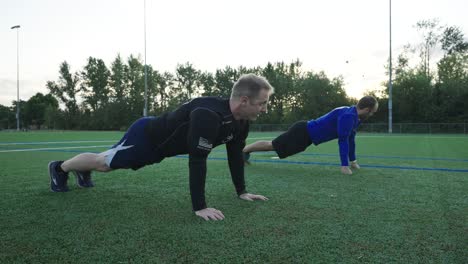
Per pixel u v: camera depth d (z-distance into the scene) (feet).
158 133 7.57
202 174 6.94
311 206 7.71
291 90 155.74
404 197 8.68
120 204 7.96
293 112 145.89
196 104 7.27
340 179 11.73
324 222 6.41
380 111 117.08
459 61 126.11
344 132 13.14
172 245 5.21
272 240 5.41
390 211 7.23
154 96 182.09
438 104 109.60
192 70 188.65
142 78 176.55
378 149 28.99
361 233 5.75
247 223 6.37
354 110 13.53
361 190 9.66
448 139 50.75
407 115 113.80
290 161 17.98
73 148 28.96
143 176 12.33
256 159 19.04
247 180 11.50
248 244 5.24
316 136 13.73
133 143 7.83
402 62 127.85
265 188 10.01
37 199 8.46
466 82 108.58
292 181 11.30
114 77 181.57
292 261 4.59
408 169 14.67
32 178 11.81
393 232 5.81
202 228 6.06
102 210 7.38
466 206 7.69
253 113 7.26
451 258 4.68
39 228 6.09
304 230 5.92
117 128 164.86
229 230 5.94
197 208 6.93
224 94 177.68
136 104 165.78
